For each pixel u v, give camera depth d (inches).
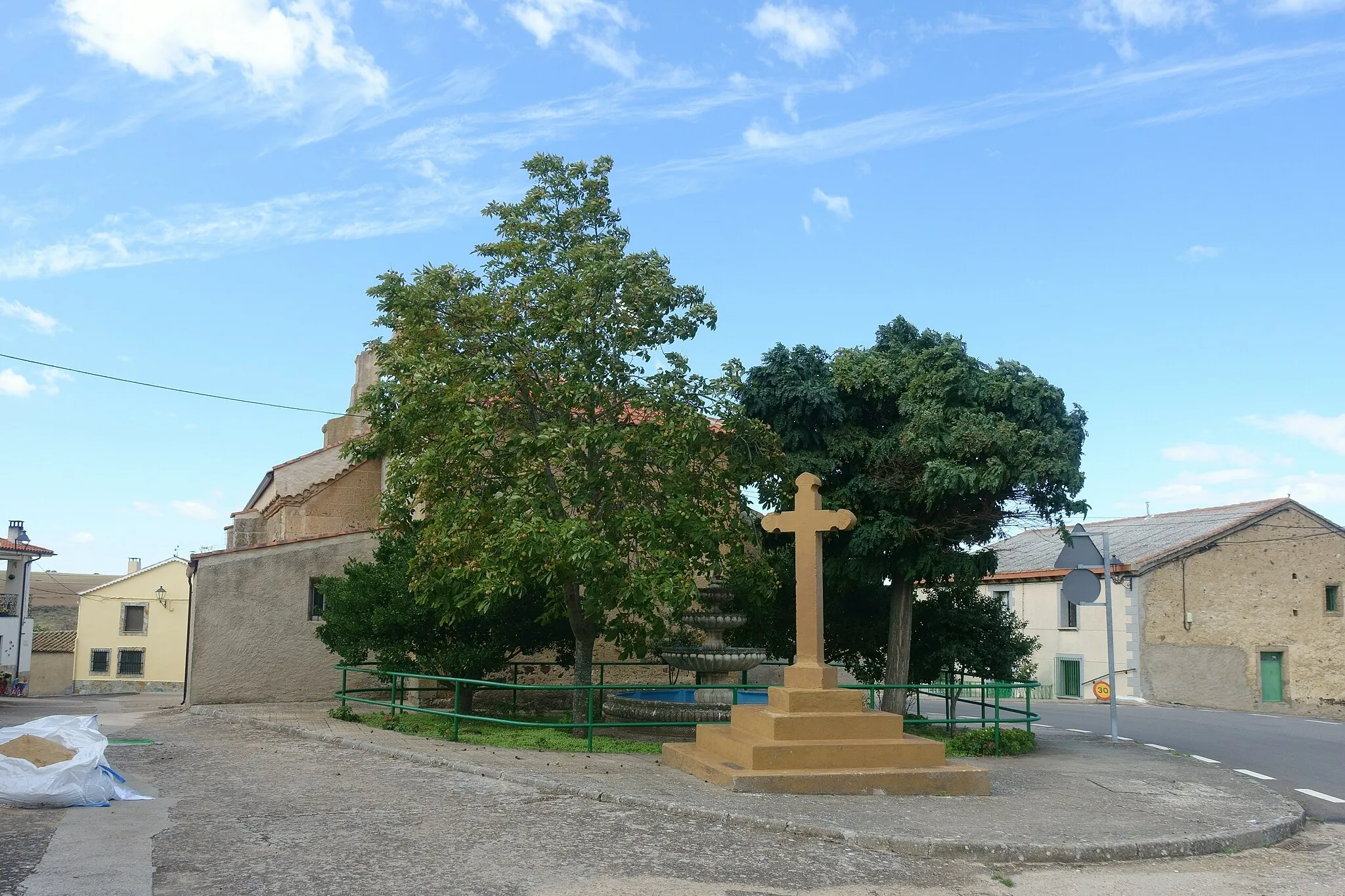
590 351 578.9
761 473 603.5
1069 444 578.9
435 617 636.7
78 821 315.6
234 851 284.2
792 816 349.1
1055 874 307.9
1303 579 1360.7
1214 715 981.8
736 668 636.7
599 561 512.7
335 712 627.8
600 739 557.9
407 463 589.0
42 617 2487.7
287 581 766.5
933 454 569.0
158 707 869.2
